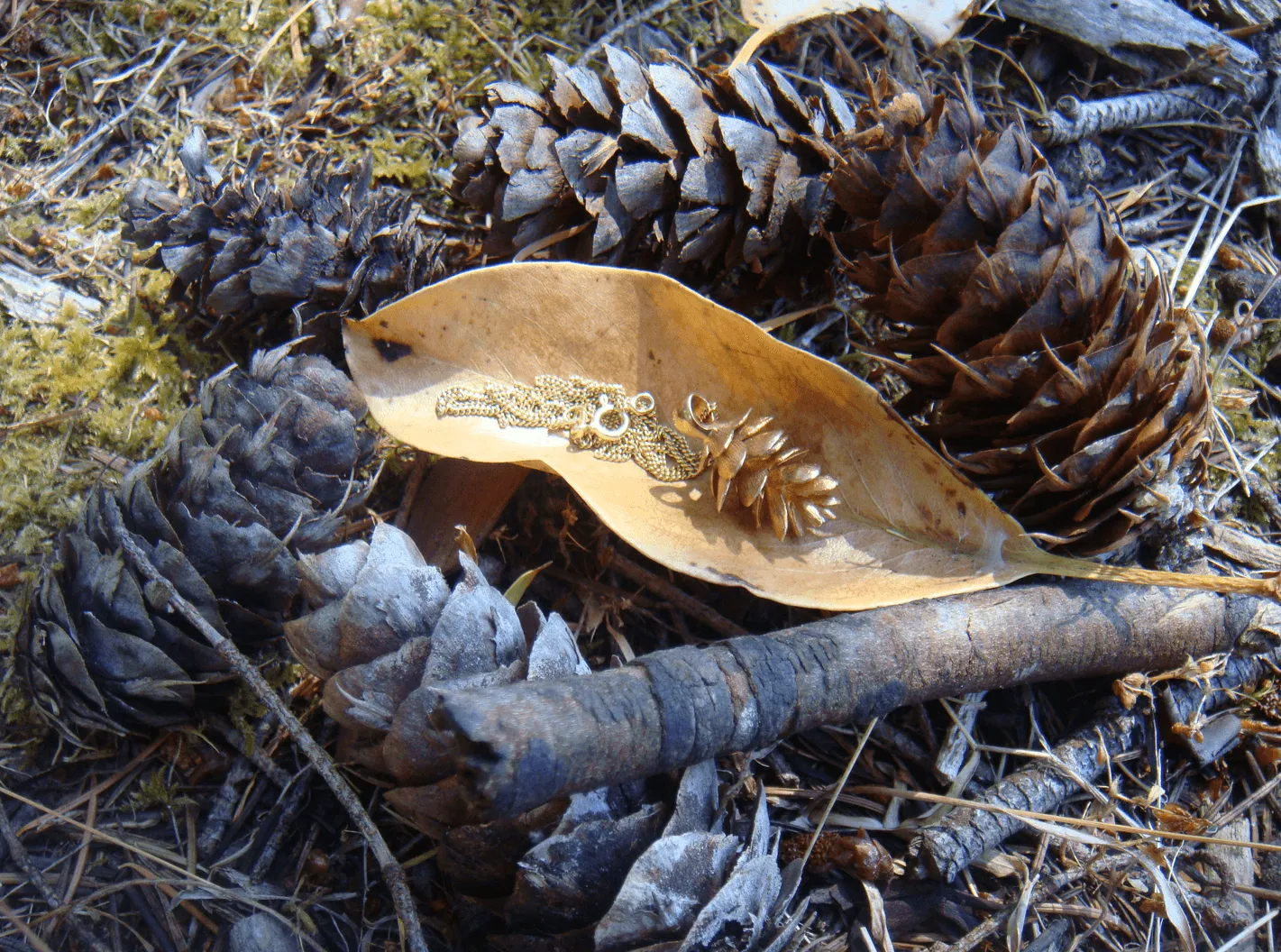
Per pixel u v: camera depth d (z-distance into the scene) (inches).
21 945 8.8
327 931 9.1
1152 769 10.0
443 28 12.0
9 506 10.0
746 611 10.2
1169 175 12.2
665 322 9.9
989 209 9.3
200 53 11.8
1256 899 9.6
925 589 9.3
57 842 9.2
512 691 8.0
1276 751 9.9
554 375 10.1
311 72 11.9
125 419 10.4
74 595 9.0
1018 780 9.6
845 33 12.5
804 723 8.9
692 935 8.0
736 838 8.3
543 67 12.1
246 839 9.3
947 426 9.7
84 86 11.6
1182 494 9.7
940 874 9.2
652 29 12.4
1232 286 11.7
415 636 8.5
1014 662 9.4
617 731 8.2
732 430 9.6
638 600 10.2
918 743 9.9
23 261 10.8
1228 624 9.7
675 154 10.0
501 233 10.4
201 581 8.9
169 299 10.5
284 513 9.2
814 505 9.5
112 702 9.0
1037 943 9.1
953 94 12.3
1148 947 9.3
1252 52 12.3
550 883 8.2
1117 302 9.2
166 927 9.0
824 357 11.3
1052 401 9.2
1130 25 12.2
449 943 9.0
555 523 10.3
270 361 9.3
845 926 9.2
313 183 10.1
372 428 10.5
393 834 9.3
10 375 10.4
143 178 10.9
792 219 10.3
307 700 9.6
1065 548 9.6
